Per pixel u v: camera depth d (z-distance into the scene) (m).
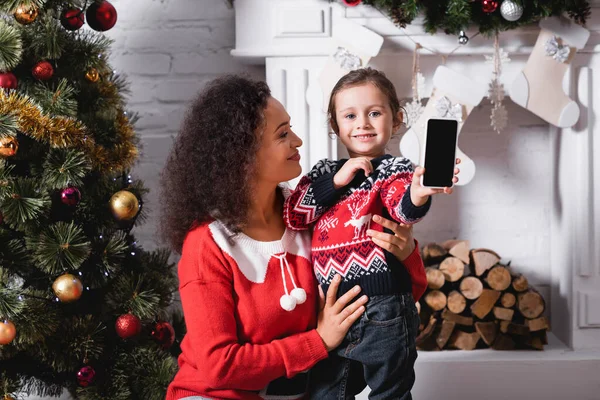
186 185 1.43
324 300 1.46
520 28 2.21
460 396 2.23
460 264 2.31
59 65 1.92
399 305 1.43
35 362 1.87
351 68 2.19
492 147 2.57
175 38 2.57
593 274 2.30
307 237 1.53
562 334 2.43
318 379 1.49
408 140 2.22
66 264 1.80
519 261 2.60
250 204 1.45
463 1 2.01
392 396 1.44
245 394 1.38
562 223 2.40
